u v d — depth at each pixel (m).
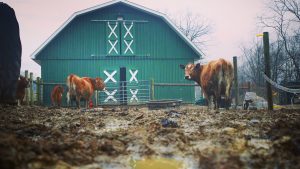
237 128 5.36
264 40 8.91
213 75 9.92
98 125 6.34
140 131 5.38
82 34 18.48
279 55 29.78
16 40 9.58
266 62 8.90
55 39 18.20
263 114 7.62
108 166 3.26
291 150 3.50
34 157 2.88
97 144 4.09
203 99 17.19
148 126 5.93
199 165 3.24
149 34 19.11
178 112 8.95
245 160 3.25
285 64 29.52
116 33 18.80
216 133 4.96
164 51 19.14
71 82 12.65
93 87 13.66
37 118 7.11
